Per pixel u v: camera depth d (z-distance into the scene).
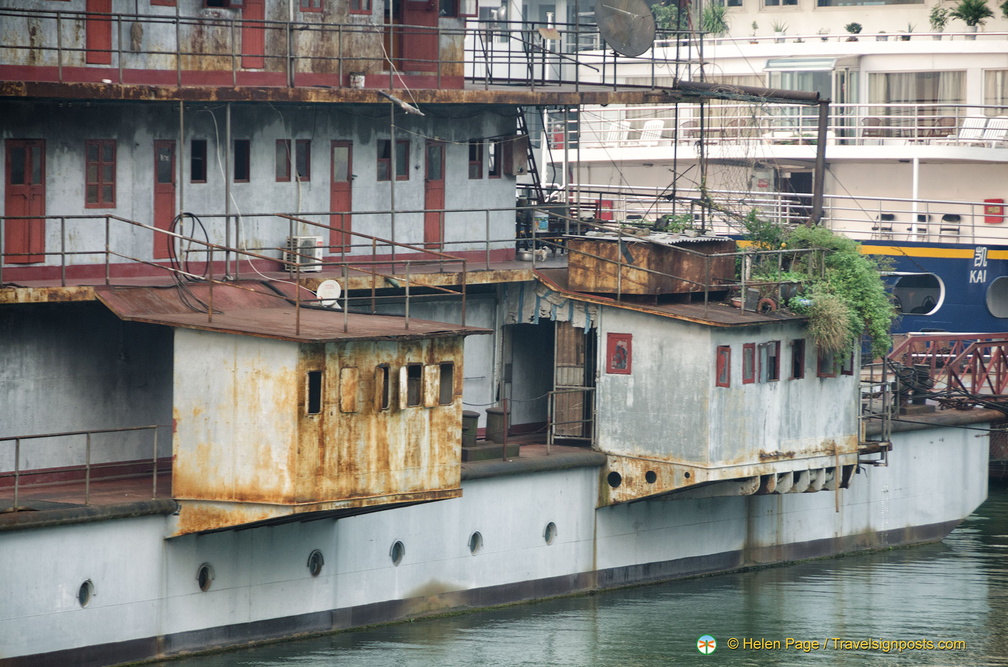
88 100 116.25
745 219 149.50
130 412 120.75
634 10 146.75
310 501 107.38
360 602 121.44
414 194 139.38
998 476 183.62
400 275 130.62
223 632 113.81
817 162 153.25
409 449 112.56
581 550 134.25
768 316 132.00
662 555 139.38
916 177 188.88
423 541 124.50
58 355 116.94
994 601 137.12
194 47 124.81
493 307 140.88
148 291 115.12
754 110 194.38
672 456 131.25
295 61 130.38
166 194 124.12
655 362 131.88
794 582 141.62
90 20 119.75
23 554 103.62
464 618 126.31
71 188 119.38
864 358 153.62
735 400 130.75
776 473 134.38
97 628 107.38
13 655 103.31
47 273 118.81
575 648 120.44
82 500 110.62
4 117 116.06
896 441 154.12
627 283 133.00
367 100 128.12
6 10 116.25
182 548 111.38
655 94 147.38
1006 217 191.12
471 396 140.38
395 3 140.12
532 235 146.62
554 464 130.88
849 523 152.25
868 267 142.38
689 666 118.06
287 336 105.88
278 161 130.38
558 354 137.62
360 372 109.31
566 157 146.38
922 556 152.50
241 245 128.38
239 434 108.44
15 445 112.06
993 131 193.62
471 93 135.00
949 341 177.75
